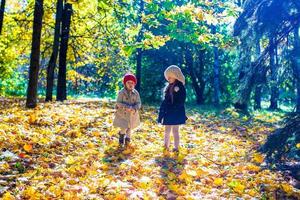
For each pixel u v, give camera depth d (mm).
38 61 7176
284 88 4906
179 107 4375
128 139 4676
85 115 6605
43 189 2846
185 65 15531
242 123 7863
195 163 3955
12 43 12211
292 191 3168
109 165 3670
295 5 4176
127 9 9625
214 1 4523
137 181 3203
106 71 16094
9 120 5211
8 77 14719
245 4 4648
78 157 3844
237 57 5012
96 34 11742
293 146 3570
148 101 15609
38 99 11000
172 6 4129
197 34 4434
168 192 3000
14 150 3717
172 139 5258
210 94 16000
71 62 14078
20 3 11992
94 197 2770
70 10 10594
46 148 3998
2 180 2896
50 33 12203
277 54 4543
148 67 15727
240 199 2961
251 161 4090
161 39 4449
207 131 6359
